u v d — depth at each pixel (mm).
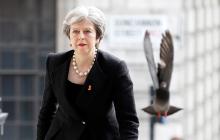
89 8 4668
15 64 12508
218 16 13008
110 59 4801
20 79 12555
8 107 12547
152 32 12016
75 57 4797
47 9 12383
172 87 12680
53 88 4871
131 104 4820
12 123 12547
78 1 12289
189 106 12906
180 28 12336
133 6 12203
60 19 12312
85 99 4762
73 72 4801
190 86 12891
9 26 12453
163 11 12258
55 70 4828
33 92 12562
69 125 4797
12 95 12562
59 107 4855
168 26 12219
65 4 12305
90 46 4664
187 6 12641
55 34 12398
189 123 12906
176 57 12602
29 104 12562
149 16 12109
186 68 12789
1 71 12516
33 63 12508
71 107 4762
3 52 12492
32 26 12445
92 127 4793
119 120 4840
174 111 5730
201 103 13078
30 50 12484
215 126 13281
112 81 4789
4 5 12422
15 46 12492
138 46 12188
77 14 4629
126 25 12133
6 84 12570
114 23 12117
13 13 12422
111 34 12125
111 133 4812
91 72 4758
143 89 12422
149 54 5617
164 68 5680
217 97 13281
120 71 4797
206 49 13031
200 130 13094
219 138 13312
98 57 4801
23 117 12555
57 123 4859
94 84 4758
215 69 13180
